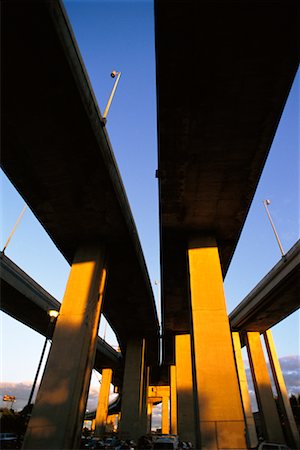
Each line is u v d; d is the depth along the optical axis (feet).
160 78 36.52
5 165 46.85
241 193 52.54
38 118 39.63
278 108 39.32
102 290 60.95
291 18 31.27
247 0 29.91
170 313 97.81
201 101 38.78
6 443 67.15
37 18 29.89
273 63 34.78
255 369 114.32
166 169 48.24
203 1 29.96
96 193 51.42
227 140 43.57
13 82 35.58
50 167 46.83
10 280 76.23
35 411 45.39
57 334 52.95
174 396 136.46
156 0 29.89
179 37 32.76
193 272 57.36
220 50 33.81
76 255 62.13
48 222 59.36
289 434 106.83
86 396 51.08
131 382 105.29
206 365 47.98
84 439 89.56
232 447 40.93
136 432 95.50
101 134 43.78
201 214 57.72
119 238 63.00
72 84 35.58
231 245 66.28
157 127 42.34
